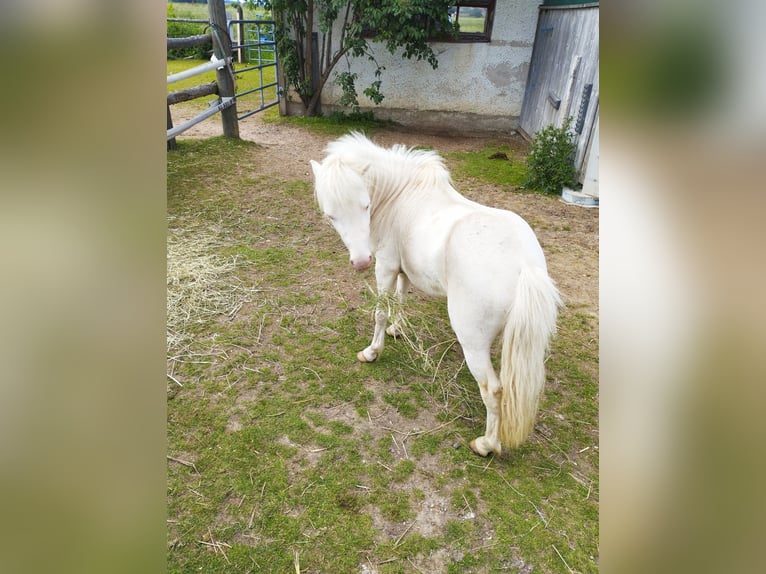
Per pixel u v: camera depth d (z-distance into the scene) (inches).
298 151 214.4
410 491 64.8
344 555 56.7
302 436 72.9
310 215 150.6
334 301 108.2
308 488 64.7
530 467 69.2
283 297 108.7
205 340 93.6
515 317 56.2
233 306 104.4
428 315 105.4
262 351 91.5
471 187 181.2
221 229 138.7
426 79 271.4
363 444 72.0
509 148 240.5
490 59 263.4
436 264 65.9
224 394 80.6
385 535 59.0
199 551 56.7
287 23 261.6
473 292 59.6
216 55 205.0
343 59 271.7
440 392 83.4
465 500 63.7
